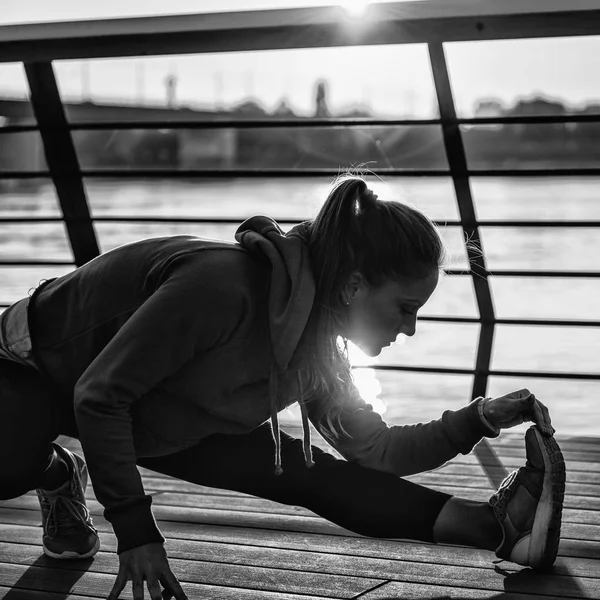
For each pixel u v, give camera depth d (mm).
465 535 1749
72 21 2549
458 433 1808
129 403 1477
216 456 1748
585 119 2449
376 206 1534
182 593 1457
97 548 1949
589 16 2174
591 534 2049
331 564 1880
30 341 1626
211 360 1533
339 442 1855
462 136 2576
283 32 2359
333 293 1539
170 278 1485
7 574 1849
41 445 1670
